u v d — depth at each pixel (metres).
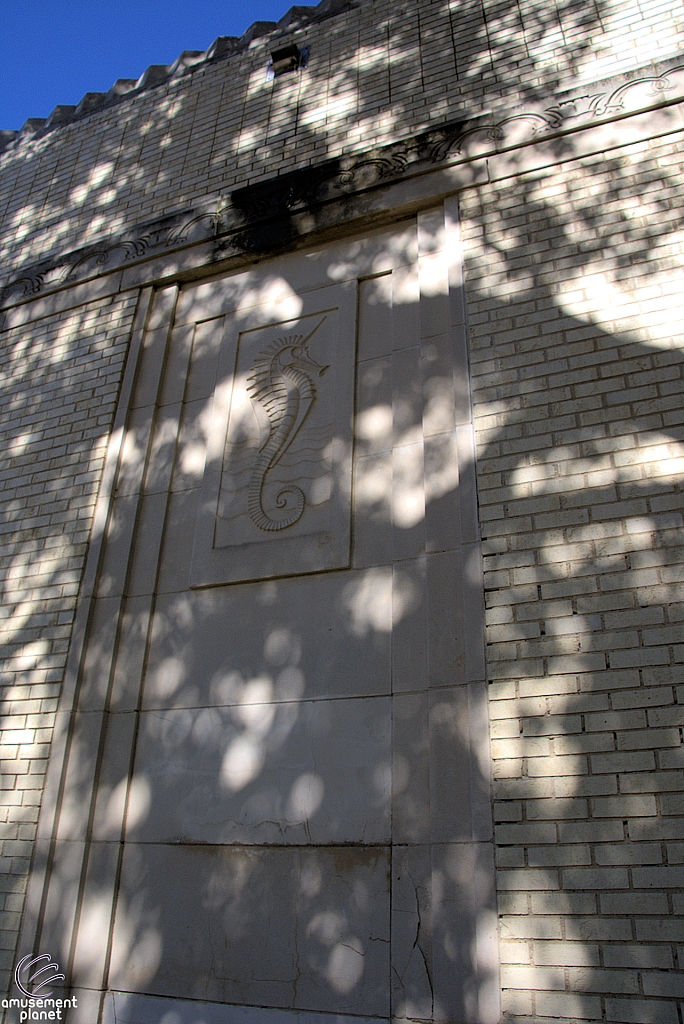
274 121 6.25
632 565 3.54
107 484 5.11
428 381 4.48
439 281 4.78
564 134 4.85
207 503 4.80
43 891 4.04
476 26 5.71
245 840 3.86
